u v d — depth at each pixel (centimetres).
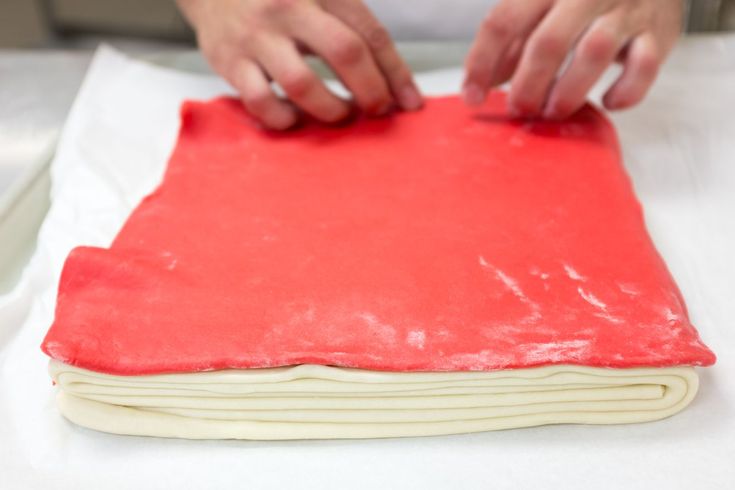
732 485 54
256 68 85
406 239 66
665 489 54
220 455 58
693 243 76
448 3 114
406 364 55
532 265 63
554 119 83
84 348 56
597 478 55
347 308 59
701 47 102
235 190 74
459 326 58
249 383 57
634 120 93
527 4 80
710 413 59
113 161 90
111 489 56
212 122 84
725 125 92
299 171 77
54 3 160
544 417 59
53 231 79
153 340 57
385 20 117
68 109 104
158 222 69
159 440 60
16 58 113
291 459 58
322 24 81
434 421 59
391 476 56
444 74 103
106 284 61
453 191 72
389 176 75
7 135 99
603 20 79
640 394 57
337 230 68
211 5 89
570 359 55
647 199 82
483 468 56
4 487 56
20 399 63
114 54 105
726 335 66
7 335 68
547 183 73
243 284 62
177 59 107
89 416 59
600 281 61
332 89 101
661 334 57
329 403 58
